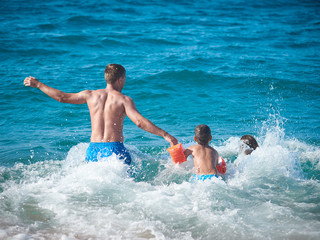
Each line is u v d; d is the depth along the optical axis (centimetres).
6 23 3241
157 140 1350
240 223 731
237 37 3212
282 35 3350
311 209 791
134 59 2423
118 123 1013
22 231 693
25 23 3284
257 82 2028
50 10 3959
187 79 2058
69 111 1627
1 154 1166
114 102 1012
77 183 893
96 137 1004
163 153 1220
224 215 757
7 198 826
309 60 2527
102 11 4103
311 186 920
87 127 1462
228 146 1280
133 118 993
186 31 3369
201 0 5378
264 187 912
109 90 1045
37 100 1719
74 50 2588
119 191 860
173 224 727
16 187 892
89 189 863
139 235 686
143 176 1008
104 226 714
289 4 5312
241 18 4194
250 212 777
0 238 662
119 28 3334
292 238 674
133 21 3694
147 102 1747
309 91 1906
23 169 1036
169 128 1450
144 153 1190
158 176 1009
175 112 1630
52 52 2502
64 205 791
